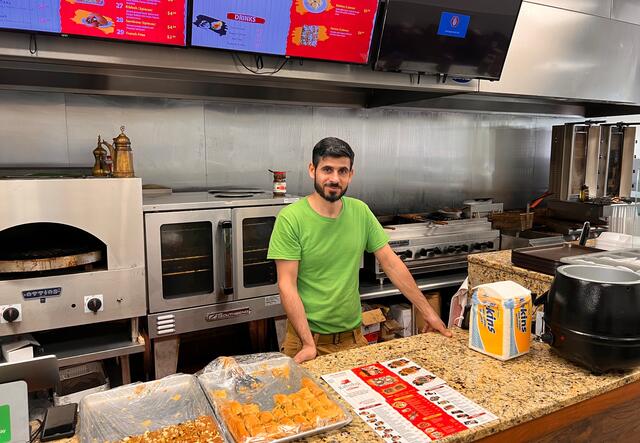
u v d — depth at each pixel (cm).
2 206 203
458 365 150
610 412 144
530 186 473
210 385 130
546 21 351
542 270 198
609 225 400
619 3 388
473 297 161
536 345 167
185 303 257
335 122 369
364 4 254
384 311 332
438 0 265
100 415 117
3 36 204
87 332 255
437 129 413
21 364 115
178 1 217
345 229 212
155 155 311
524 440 125
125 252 231
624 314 134
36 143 279
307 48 255
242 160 339
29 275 216
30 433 115
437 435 112
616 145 438
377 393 133
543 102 450
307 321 205
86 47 220
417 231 338
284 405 120
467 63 296
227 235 258
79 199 217
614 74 396
